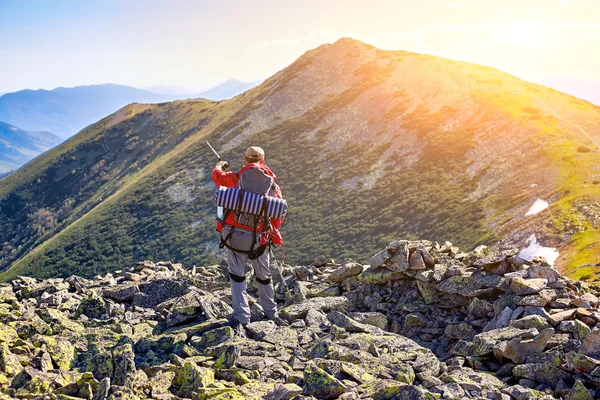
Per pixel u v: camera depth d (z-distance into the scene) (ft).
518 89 573.74
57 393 16.53
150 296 31.99
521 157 422.00
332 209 465.47
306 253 423.23
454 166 452.35
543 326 23.61
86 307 29.07
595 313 23.90
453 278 29.63
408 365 20.27
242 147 620.08
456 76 611.88
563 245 258.78
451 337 27.27
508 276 27.81
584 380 19.56
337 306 30.04
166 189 602.85
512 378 21.33
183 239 517.14
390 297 31.83
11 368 17.65
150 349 22.27
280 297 33.63
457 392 18.26
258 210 24.43
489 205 371.56
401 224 410.11
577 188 327.06
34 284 38.17
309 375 18.04
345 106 623.77
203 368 18.74
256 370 19.60
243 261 25.96
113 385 17.54
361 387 17.99
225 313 27.35
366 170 501.97
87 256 541.75
